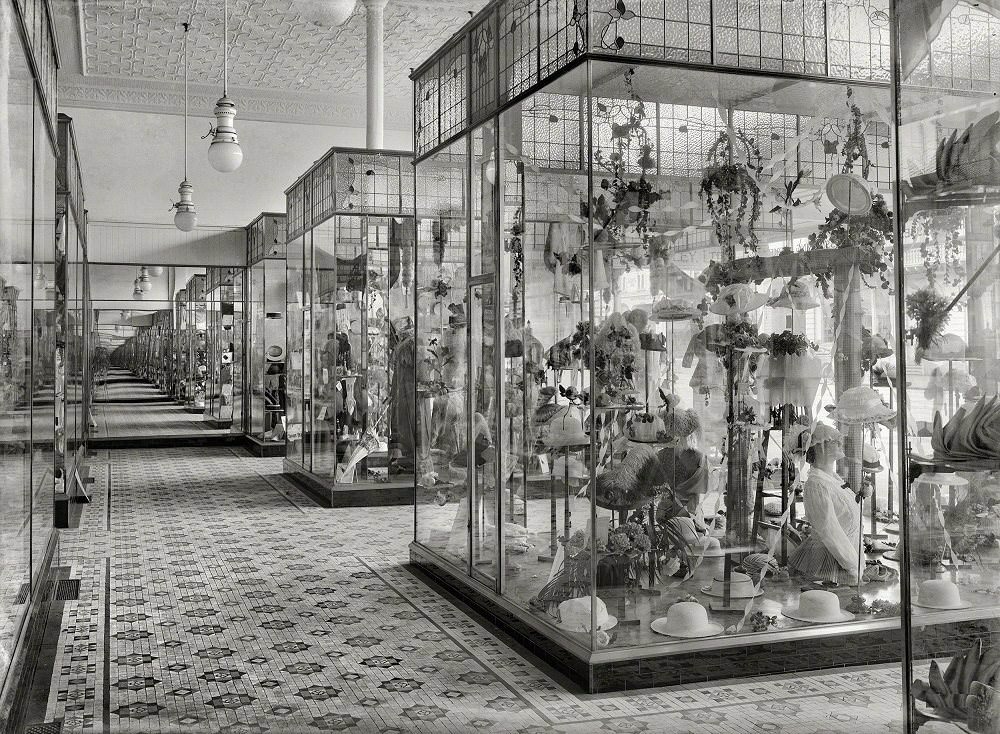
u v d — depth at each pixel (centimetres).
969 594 265
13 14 373
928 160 278
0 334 348
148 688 422
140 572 649
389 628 517
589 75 426
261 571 654
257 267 1402
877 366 472
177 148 1426
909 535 285
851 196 469
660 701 405
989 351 256
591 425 422
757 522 446
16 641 396
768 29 455
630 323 433
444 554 616
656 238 438
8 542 370
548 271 468
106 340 1509
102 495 1012
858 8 469
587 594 422
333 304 946
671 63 438
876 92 472
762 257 455
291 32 1169
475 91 568
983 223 258
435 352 647
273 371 1377
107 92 1380
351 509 927
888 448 470
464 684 427
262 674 441
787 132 458
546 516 466
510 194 516
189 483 1110
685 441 439
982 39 257
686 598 433
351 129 1491
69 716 388
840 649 451
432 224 655
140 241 1419
